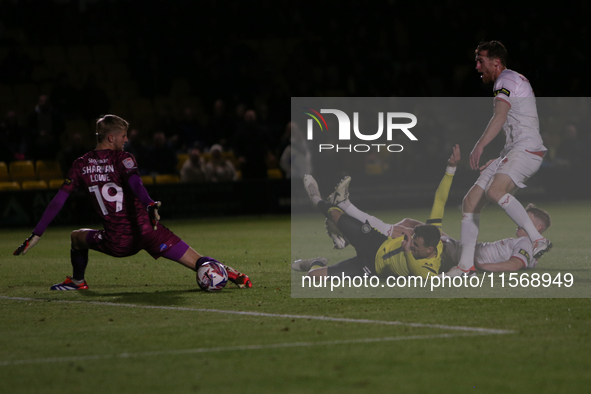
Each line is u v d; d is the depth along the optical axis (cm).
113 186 2406
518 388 1321
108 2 8244
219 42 7944
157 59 7619
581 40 8900
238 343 1683
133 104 7488
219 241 4431
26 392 1341
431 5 9069
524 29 8850
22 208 5681
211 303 2245
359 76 8150
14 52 7038
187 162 6369
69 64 7756
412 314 2017
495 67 2786
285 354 1573
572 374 1402
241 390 1326
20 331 1866
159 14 7931
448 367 1456
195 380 1391
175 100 7675
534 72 3166
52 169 6241
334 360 1518
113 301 2311
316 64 8300
